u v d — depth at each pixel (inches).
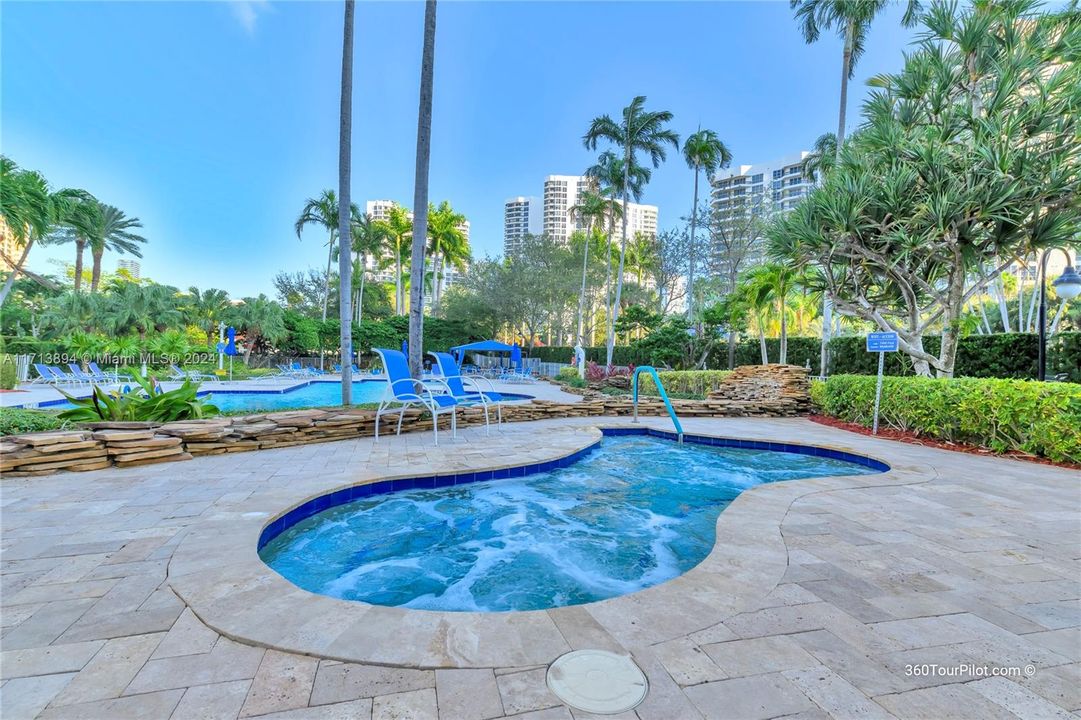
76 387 558.3
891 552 103.5
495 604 98.0
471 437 250.2
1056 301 837.2
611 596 102.0
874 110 366.9
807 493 151.0
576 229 1382.9
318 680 59.1
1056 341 395.9
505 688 57.9
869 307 367.9
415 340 305.6
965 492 154.3
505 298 1171.9
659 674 60.7
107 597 79.1
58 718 51.7
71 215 919.0
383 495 161.6
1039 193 274.7
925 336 482.3
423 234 305.9
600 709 54.1
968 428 237.6
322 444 222.8
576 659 63.9
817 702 55.6
